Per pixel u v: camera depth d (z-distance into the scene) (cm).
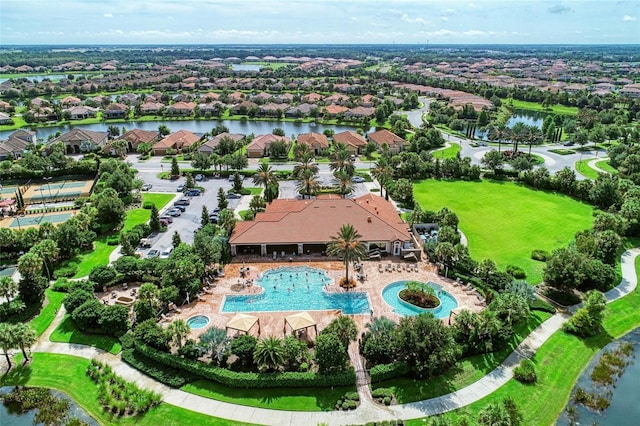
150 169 13888
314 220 8162
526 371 5116
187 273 6488
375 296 6662
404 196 10588
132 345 5575
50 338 5816
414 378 5088
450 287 6906
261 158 15250
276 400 4762
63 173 12744
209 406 4700
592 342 5866
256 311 6291
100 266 6969
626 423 4606
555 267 6806
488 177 12900
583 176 13150
